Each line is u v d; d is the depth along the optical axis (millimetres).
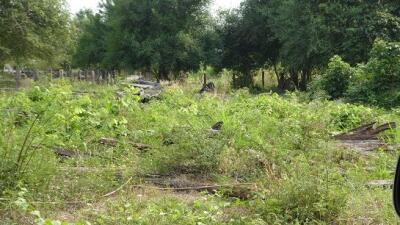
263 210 6113
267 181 7051
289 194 6176
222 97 17422
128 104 11945
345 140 10312
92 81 29609
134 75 34500
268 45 34688
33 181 6516
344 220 5871
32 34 26391
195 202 6375
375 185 7230
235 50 35688
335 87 18438
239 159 8328
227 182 7648
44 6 27156
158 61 32156
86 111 10625
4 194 5988
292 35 27094
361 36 23859
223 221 5902
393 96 16234
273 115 12805
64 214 5973
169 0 32781
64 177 7219
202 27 34062
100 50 45062
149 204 6328
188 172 8102
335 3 24797
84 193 6727
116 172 7824
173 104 14188
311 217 5902
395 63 16766
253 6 34062
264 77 39219
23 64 32219
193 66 33750
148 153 8812
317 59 27172
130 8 33312
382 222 5789
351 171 8008
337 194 6148
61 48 30500
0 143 6730
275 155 8344
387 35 23672
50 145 8289
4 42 26578
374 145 9852
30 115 9445
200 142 8453
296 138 9367
